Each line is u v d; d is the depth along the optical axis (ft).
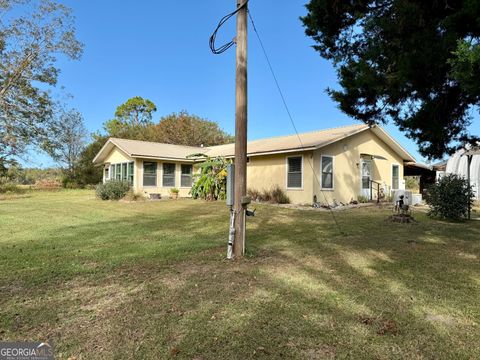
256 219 29.94
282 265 14.32
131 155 55.52
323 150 44.78
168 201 49.34
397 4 14.14
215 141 120.26
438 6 13.67
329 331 8.40
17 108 60.18
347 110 18.58
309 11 18.56
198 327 8.62
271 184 49.80
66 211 35.47
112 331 8.41
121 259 15.15
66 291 11.14
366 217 31.55
